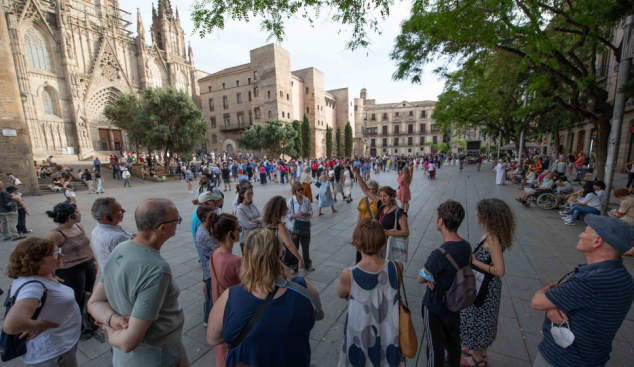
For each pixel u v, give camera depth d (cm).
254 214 391
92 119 3503
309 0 417
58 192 1612
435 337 205
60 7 3184
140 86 4069
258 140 3556
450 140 6488
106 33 3631
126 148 3906
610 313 140
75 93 3312
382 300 184
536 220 754
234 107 4681
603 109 816
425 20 588
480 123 2431
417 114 6762
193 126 2377
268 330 136
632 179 1061
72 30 3316
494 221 208
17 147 1418
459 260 195
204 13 389
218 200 388
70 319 207
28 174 1463
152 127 2253
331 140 5366
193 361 271
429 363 208
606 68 1504
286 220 462
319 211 859
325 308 355
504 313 334
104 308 162
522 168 1623
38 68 3083
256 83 4284
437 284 201
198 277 456
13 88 1385
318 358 271
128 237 272
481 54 713
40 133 3067
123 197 1383
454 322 207
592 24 630
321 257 523
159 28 4469
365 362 183
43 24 3084
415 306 358
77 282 302
